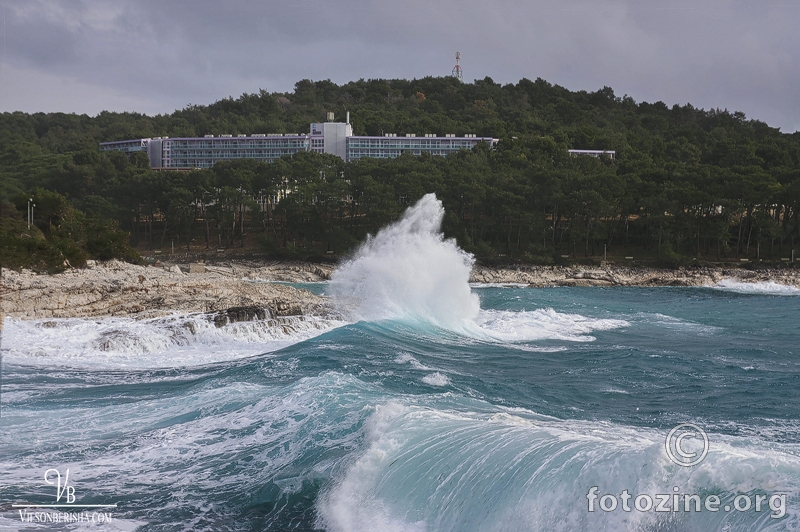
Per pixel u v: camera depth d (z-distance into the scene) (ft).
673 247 406.62
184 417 63.10
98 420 63.82
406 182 417.90
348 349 96.73
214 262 391.24
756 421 62.34
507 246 411.54
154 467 51.88
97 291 131.03
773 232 376.48
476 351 105.09
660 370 88.79
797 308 211.82
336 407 59.67
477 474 42.57
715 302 236.43
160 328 113.39
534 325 140.15
